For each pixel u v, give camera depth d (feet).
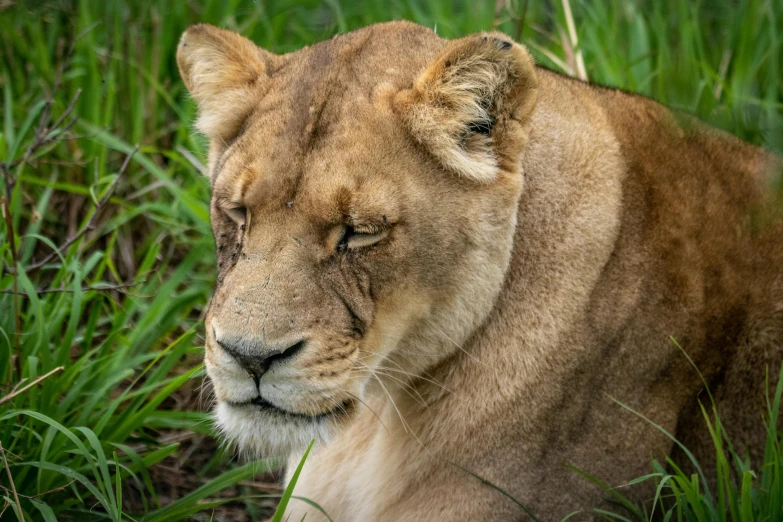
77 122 34.12
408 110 20.49
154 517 23.95
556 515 22.04
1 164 27.76
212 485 24.68
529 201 21.91
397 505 22.88
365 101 20.71
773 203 22.61
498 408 21.91
